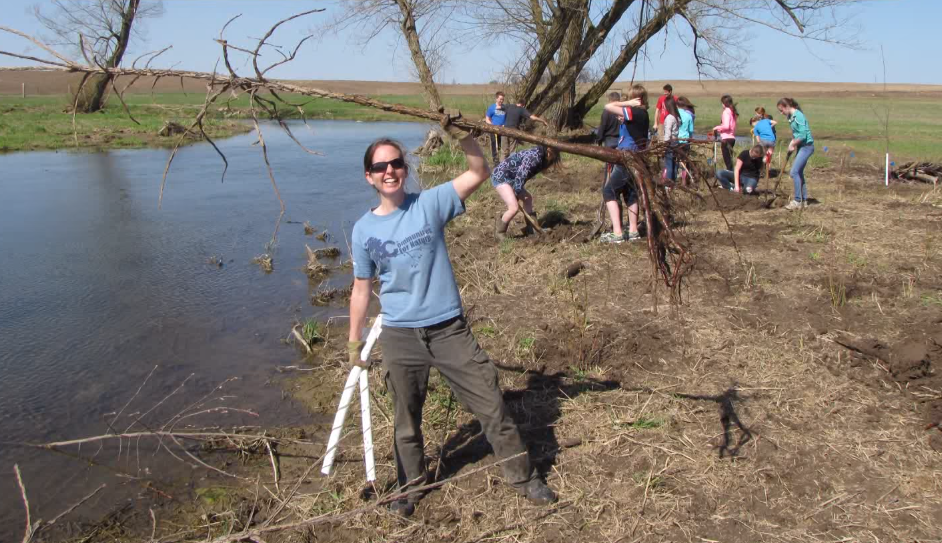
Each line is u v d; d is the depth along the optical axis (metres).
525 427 4.06
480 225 9.30
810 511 3.25
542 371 4.75
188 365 5.42
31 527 3.51
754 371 4.58
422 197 3.15
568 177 12.59
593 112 29.70
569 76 18.05
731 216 8.95
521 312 5.82
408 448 3.40
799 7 15.08
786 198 10.17
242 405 4.73
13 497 3.79
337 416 3.45
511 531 3.24
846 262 6.68
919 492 3.34
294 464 4.01
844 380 4.41
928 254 6.85
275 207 11.94
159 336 6.02
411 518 3.39
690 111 10.88
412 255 3.08
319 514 3.49
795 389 4.33
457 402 4.39
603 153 3.49
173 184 14.66
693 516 3.26
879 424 3.91
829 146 17.39
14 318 6.47
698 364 4.71
